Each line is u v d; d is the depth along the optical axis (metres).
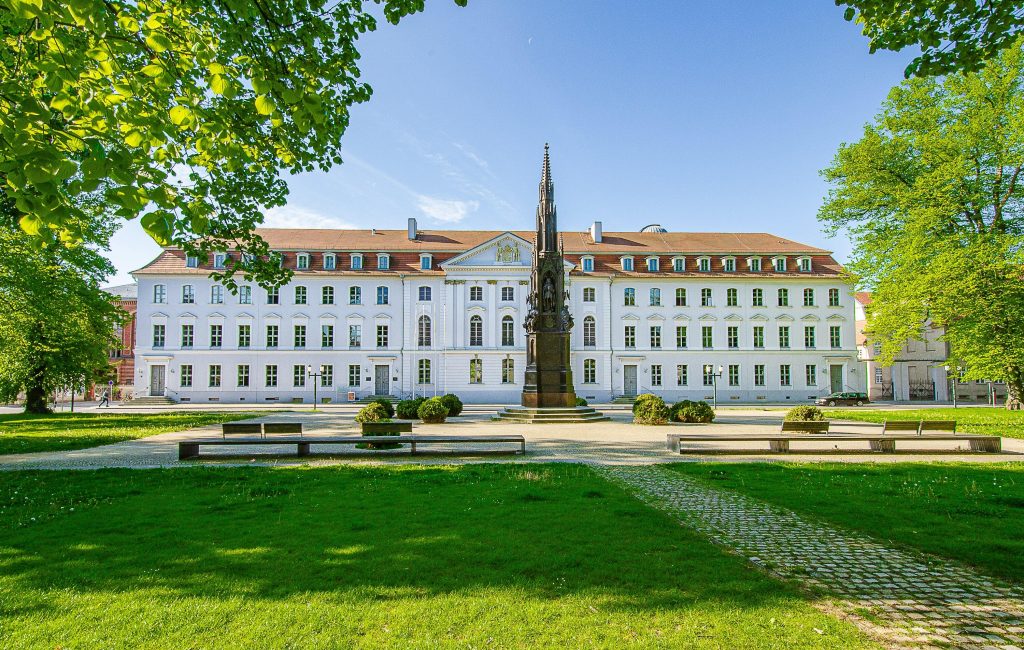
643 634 4.21
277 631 4.25
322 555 5.94
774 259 54.03
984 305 23.92
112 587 5.10
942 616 4.58
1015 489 9.71
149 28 6.55
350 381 50.09
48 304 25.12
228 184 13.69
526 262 51.50
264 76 7.41
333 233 55.19
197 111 7.32
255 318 49.97
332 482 10.34
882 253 29.95
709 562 5.72
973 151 27.48
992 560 5.90
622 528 6.97
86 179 5.04
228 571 5.48
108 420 27.12
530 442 17.53
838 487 9.91
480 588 5.04
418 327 50.81
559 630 4.27
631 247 54.94
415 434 19.80
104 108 5.95
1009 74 25.70
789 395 52.72
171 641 4.12
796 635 4.20
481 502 8.47
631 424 23.78
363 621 4.42
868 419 27.06
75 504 8.55
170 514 7.82
